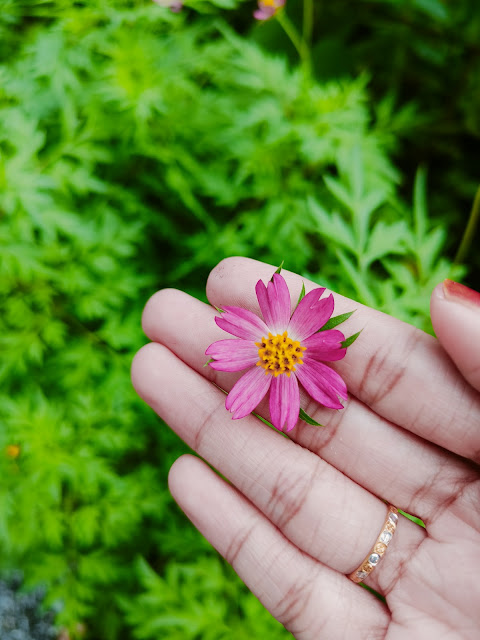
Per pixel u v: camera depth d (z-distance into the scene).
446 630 0.13
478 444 0.13
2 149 0.19
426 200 0.25
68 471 0.19
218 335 0.15
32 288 0.20
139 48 0.19
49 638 0.25
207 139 0.21
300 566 0.14
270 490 0.14
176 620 0.19
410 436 0.14
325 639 0.14
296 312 0.14
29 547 0.22
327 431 0.15
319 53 0.26
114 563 0.21
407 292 0.17
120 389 0.20
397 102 0.27
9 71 0.18
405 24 0.26
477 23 0.25
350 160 0.18
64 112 0.19
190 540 0.21
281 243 0.20
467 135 0.26
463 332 0.12
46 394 0.22
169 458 0.21
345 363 0.14
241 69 0.22
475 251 0.25
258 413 0.15
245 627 0.19
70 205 0.20
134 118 0.20
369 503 0.14
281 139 0.20
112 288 0.20
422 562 0.14
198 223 0.23
